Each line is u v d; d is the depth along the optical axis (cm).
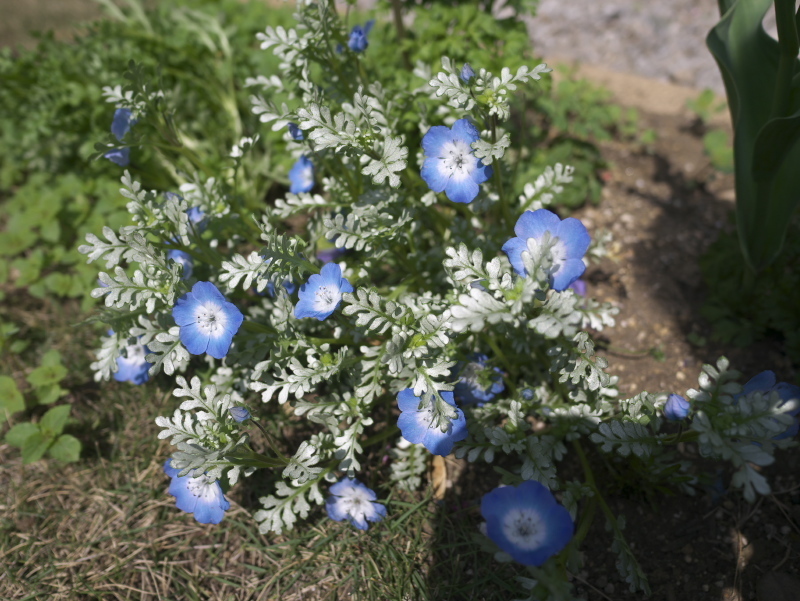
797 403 24
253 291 38
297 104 36
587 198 45
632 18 59
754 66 31
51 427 34
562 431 30
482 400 31
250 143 32
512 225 33
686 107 51
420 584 29
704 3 59
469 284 27
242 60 50
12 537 32
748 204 34
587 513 28
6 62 48
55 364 36
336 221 29
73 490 34
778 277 37
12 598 30
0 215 49
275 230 28
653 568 30
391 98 35
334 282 28
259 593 30
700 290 40
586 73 54
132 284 28
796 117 29
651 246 43
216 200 34
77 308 42
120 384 38
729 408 25
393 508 32
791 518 31
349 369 31
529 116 49
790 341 35
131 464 35
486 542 24
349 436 29
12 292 44
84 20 65
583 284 37
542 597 25
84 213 44
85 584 31
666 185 46
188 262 33
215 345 28
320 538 31
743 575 29
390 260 36
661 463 29
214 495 28
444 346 28
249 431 34
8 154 49
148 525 32
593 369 27
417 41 41
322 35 32
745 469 24
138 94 32
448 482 33
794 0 27
